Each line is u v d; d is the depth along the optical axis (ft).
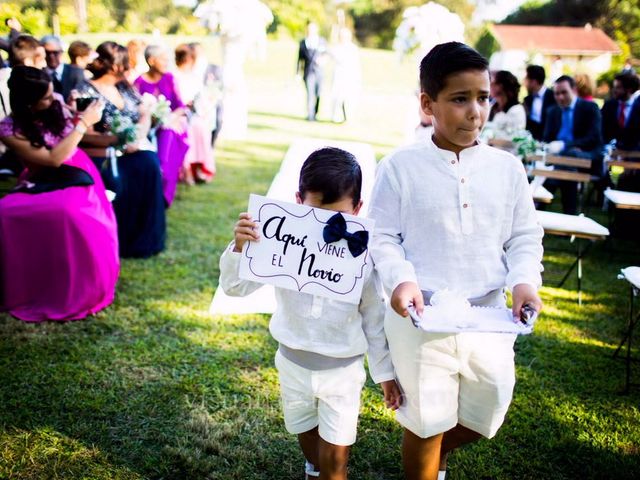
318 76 45.68
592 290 16.83
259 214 6.51
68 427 9.44
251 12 36.22
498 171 6.41
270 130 41.14
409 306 5.78
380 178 6.66
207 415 9.86
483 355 6.43
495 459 9.19
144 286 15.19
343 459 6.80
